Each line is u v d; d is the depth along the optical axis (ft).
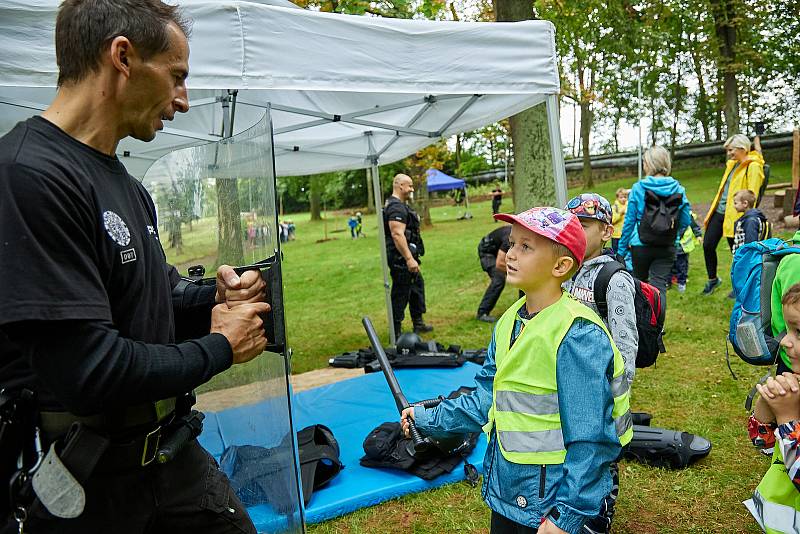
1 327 3.54
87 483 4.33
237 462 8.18
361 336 24.25
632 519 9.36
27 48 7.98
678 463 10.77
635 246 17.80
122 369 3.81
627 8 31.81
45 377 3.71
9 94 11.13
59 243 3.71
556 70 12.29
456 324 24.02
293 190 154.81
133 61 4.21
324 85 10.12
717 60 75.20
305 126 16.49
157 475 4.77
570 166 113.39
